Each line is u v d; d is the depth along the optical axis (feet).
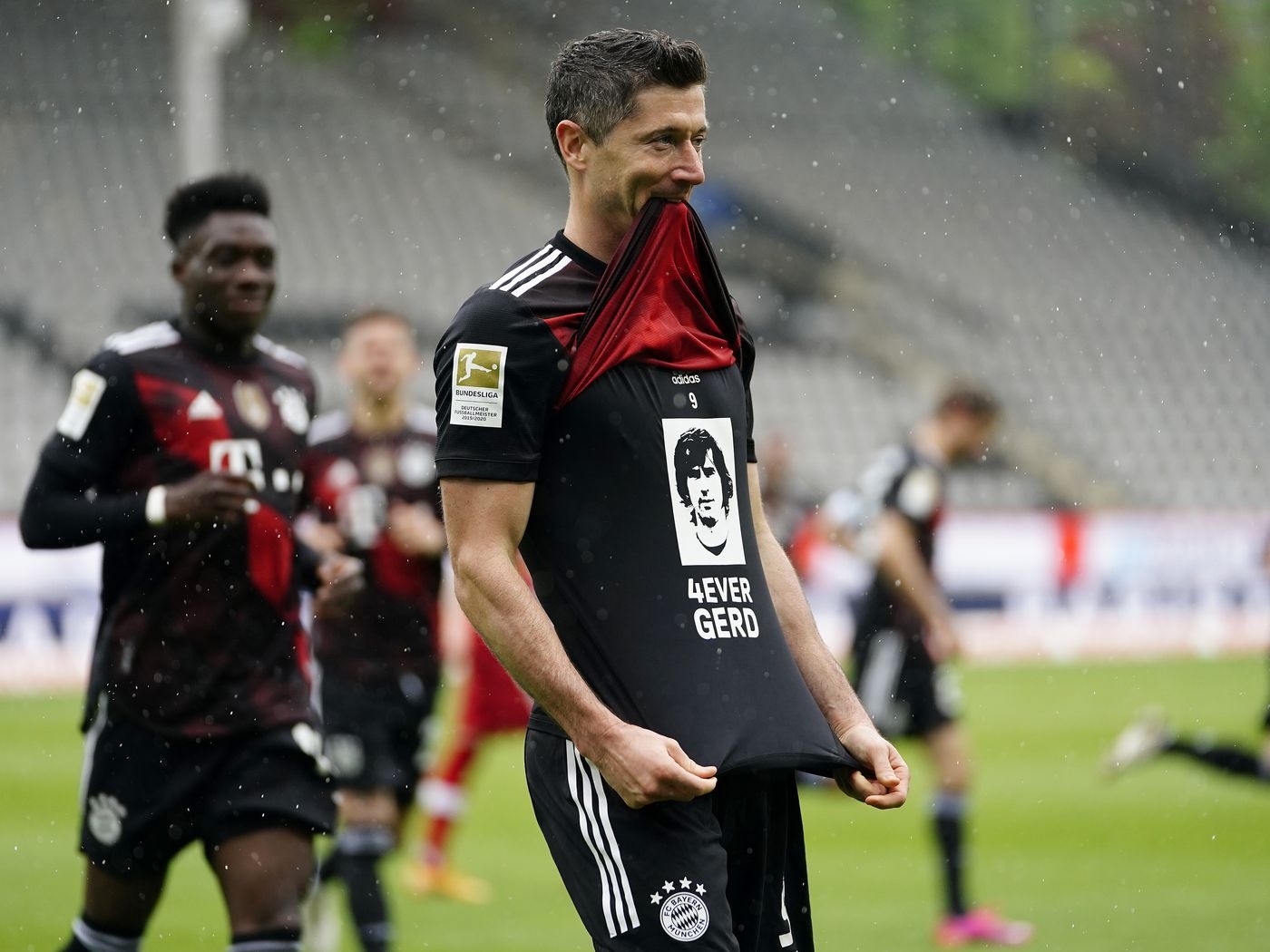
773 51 325.42
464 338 30.04
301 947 42.60
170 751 43.39
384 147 282.77
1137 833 93.35
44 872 76.95
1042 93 327.26
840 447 248.32
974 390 80.53
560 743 31.19
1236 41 336.08
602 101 30.63
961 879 68.59
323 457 71.41
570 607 30.50
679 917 29.48
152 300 234.58
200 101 172.96
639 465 30.48
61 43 281.54
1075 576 198.90
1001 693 162.20
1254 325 288.30
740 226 285.23
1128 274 294.25
